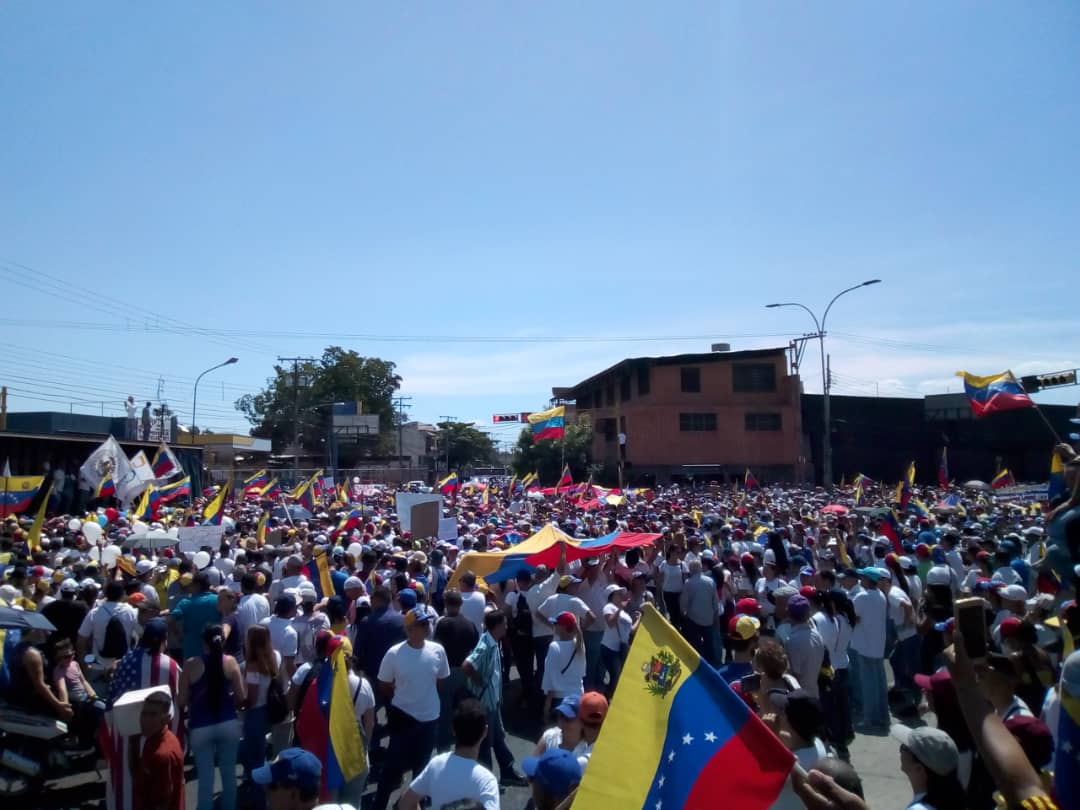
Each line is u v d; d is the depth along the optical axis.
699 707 3.52
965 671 3.07
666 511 24.14
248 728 7.45
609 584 11.58
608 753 3.61
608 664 10.05
